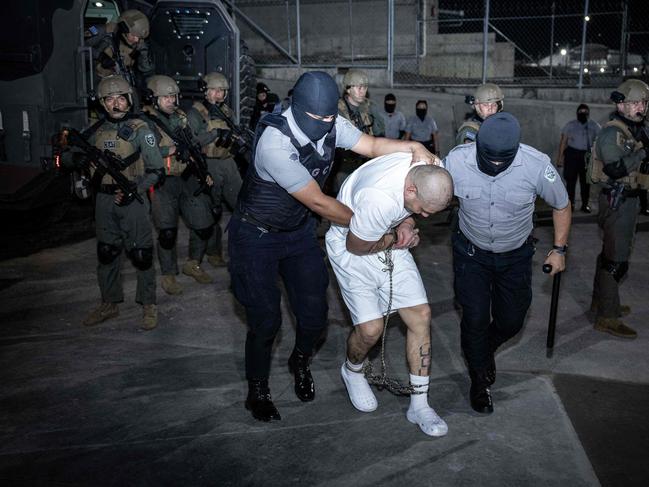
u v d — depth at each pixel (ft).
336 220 10.30
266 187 10.77
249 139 19.70
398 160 10.44
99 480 10.11
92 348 14.98
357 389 12.05
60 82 23.45
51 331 16.06
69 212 28.43
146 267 15.84
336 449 10.84
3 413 12.12
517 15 44.86
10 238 24.70
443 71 44.01
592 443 11.02
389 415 11.90
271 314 11.30
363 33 43.55
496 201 10.82
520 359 14.35
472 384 12.14
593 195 33.88
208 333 15.87
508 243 11.32
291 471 10.27
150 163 15.43
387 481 9.97
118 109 15.21
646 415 11.98
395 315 16.67
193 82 27.76
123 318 16.84
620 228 15.07
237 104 27.96
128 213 15.34
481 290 11.68
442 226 26.58
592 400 12.52
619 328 15.64
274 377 13.46
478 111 14.80
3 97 22.88
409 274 11.18
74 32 23.82
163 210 17.98
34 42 22.38
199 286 19.21
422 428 11.23
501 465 10.34
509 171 10.67
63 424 11.71
